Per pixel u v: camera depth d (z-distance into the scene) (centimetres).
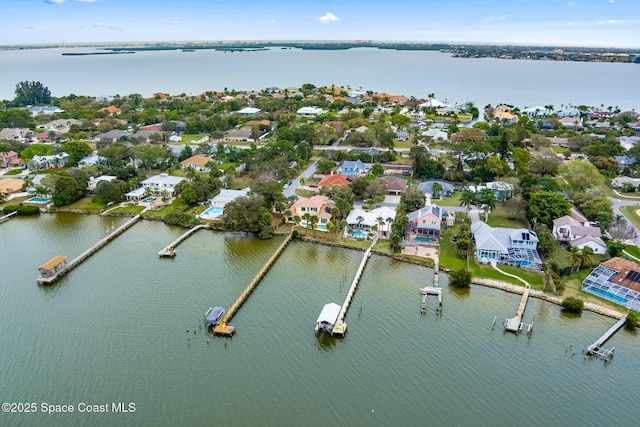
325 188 12812
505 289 8256
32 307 7769
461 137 18638
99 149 17100
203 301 7938
